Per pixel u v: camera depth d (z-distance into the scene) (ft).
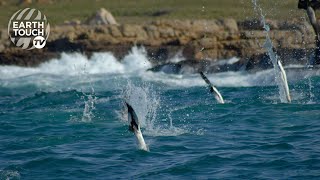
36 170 101.04
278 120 137.80
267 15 364.79
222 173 95.71
